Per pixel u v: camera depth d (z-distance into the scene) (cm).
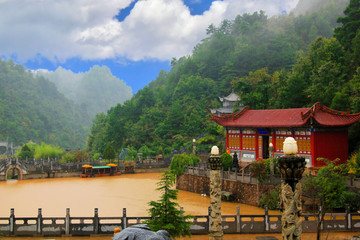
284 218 1070
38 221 2802
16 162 6694
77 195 4853
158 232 1070
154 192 5109
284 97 7344
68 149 9950
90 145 16125
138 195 4841
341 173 3688
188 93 15088
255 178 4016
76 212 3775
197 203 4206
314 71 7506
